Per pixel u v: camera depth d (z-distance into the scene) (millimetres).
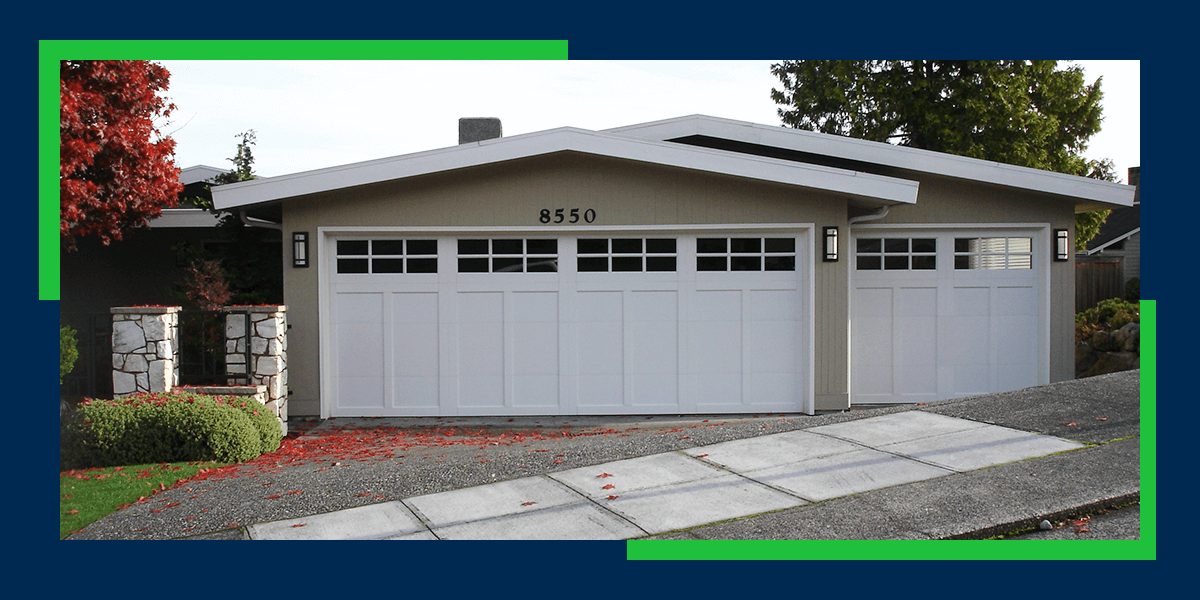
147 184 11977
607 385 10828
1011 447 7418
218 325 10258
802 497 6418
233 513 6438
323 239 10695
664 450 7840
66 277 14242
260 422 8938
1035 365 11633
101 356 12961
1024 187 11227
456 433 9914
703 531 5777
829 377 10742
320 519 6246
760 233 10789
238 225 12555
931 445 7602
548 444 8578
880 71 22156
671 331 10844
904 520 5906
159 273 14625
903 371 11641
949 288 11633
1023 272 11617
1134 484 6430
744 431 8461
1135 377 9711
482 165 10430
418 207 10688
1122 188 11125
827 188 10281
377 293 10812
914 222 11578
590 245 10805
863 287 11641
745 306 10828
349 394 10828
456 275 10820
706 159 10367
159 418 8328
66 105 10398
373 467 7777
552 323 10828
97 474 7629
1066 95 21844
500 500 6555
